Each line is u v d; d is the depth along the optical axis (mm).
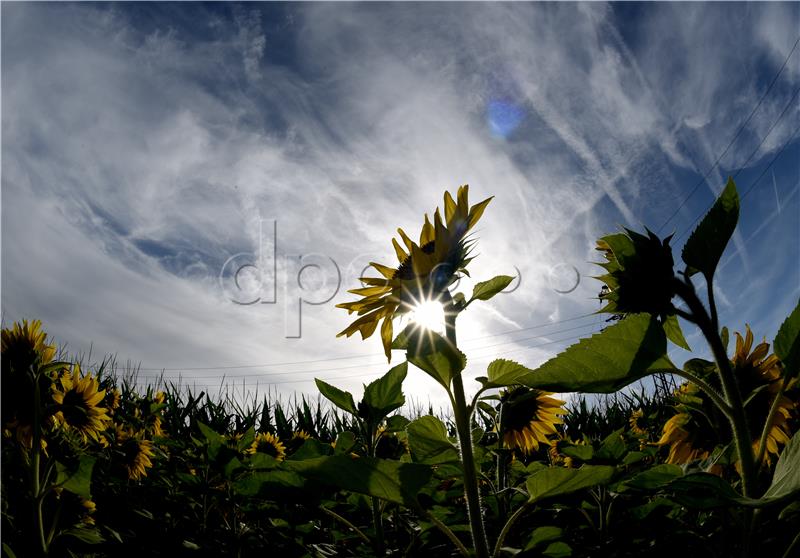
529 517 1136
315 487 892
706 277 640
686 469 906
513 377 777
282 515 1290
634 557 871
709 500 530
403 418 1343
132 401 3053
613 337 624
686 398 938
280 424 3859
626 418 3555
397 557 1040
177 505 1707
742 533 617
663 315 659
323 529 1402
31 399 1354
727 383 612
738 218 640
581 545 1020
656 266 638
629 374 619
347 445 1204
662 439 1049
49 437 1496
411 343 781
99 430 1861
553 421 1557
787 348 609
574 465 1742
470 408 785
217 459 1491
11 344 1365
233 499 1473
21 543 1189
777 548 682
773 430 844
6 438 1391
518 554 774
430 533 1073
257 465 1324
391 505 1268
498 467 1474
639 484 759
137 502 1762
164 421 3332
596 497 1092
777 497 488
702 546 818
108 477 1931
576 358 628
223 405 3986
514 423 1552
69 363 1395
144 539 1423
